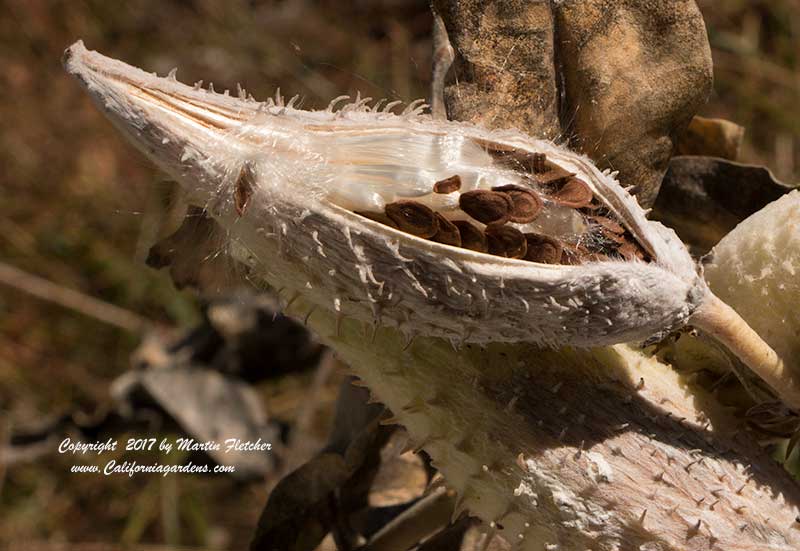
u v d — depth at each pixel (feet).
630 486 1.30
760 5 3.31
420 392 1.32
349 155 1.26
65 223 3.43
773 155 3.14
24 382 3.23
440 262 1.23
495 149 1.28
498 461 1.31
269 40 3.62
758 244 1.33
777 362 1.32
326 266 1.25
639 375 1.34
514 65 1.37
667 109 1.38
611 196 1.28
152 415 2.41
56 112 3.69
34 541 2.99
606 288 1.24
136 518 3.00
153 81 1.25
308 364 2.42
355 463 1.57
